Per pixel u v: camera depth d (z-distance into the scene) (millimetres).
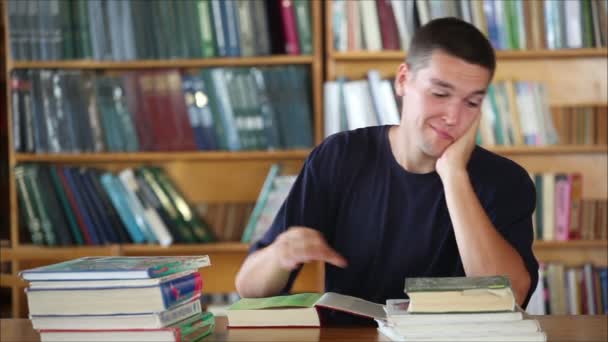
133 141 3727
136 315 1576
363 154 2158
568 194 3723
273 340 1650
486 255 1891
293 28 3717
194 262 1748
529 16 3693
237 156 3705
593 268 3748
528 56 3795
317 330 1752
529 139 3713
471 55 1938
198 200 3930
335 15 3705
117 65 3715
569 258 3912
